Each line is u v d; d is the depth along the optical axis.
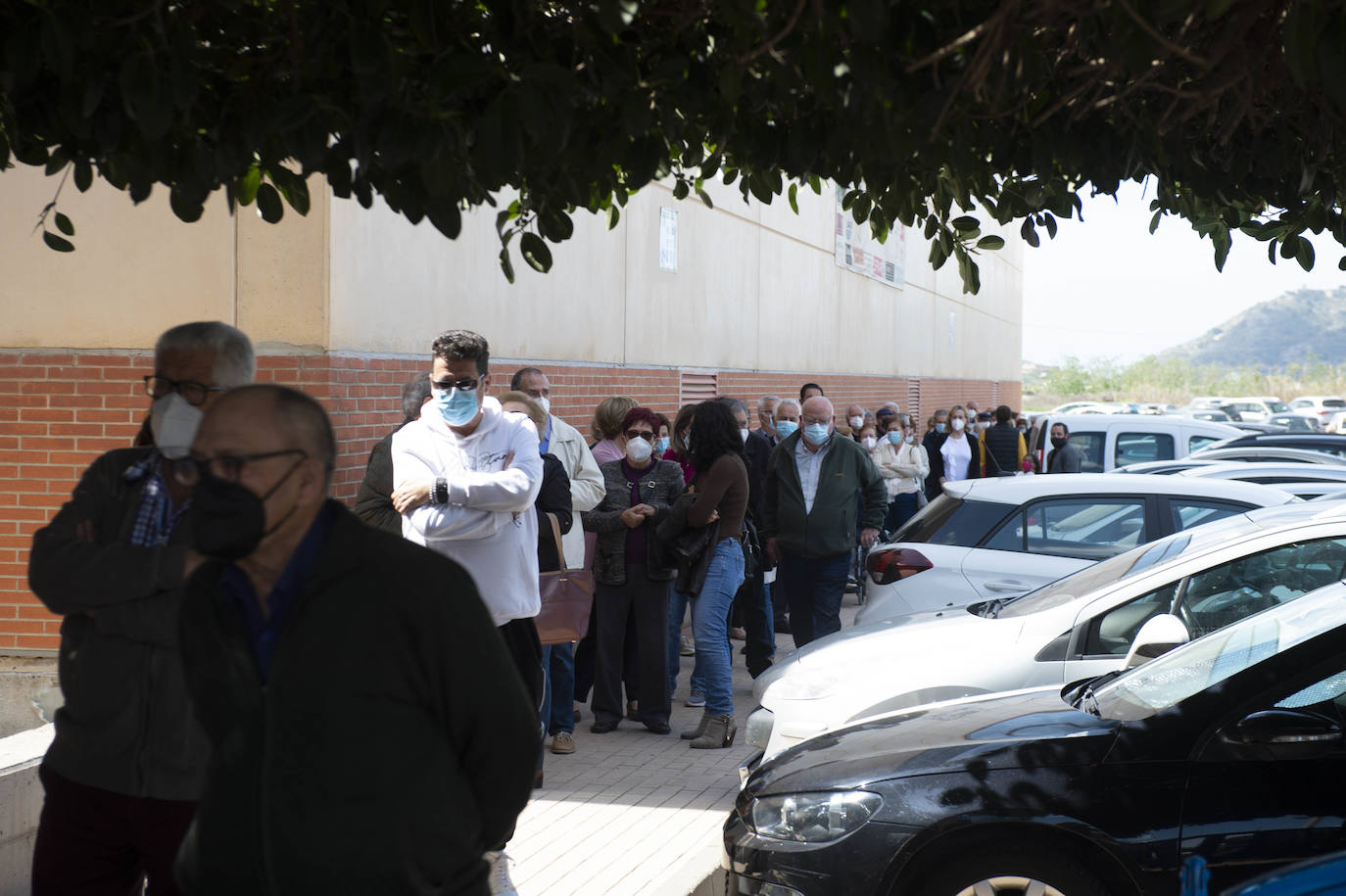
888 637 6.20
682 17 3.16
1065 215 4.26
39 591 2.96
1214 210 4.60
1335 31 2.31
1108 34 2.87
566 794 6.56
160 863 3.00
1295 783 3.88
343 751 2.32
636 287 12.15
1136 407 67.50
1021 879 4.05
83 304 7.45
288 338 7.34
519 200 4.28
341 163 3.54
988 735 4.31
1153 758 3.99
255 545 2.36
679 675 9.77
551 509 6.45
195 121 3.47
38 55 2.92
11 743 4.76
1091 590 6.08
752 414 15.87
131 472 3.06
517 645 4.98
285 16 3.32
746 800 4.61
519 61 3.15
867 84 2.80
